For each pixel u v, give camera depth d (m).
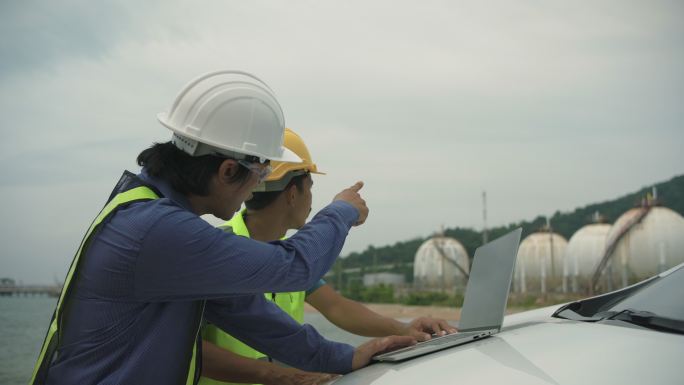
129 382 1.29
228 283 1.31
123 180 1.44
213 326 2.03
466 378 1.23
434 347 1.47
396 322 2.21
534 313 1.90
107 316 1.28
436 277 71.56
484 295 1.63
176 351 1.35
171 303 1.34
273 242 1.42
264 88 1.57
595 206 98.56
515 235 1.56
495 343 1.41
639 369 1.13
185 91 1.50
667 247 52.00
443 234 76.00
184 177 1.43
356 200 1.65
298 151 2.10
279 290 1.39
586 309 1.73
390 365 1.49
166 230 1.27
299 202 2.08
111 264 1.26
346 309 2.30
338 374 1.81
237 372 1.88
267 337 1.75
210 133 1.45
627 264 53.25
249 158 1.49
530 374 1.19
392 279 82.12
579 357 1.21
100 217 1.34
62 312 1.30
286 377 1.87
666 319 1.42
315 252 1.44
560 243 66.31
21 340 11.71
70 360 1.27
